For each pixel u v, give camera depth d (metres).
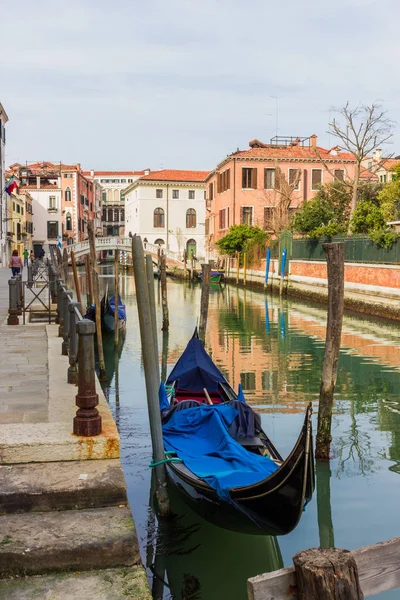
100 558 4.15
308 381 12.84
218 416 7.11
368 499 6.95
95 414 5.30
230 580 5.44
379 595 5.11
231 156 44.53
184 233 64.44
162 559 5.75
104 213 103.94
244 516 5.43
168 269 56.00
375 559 2.89
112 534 4.27
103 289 41.94
